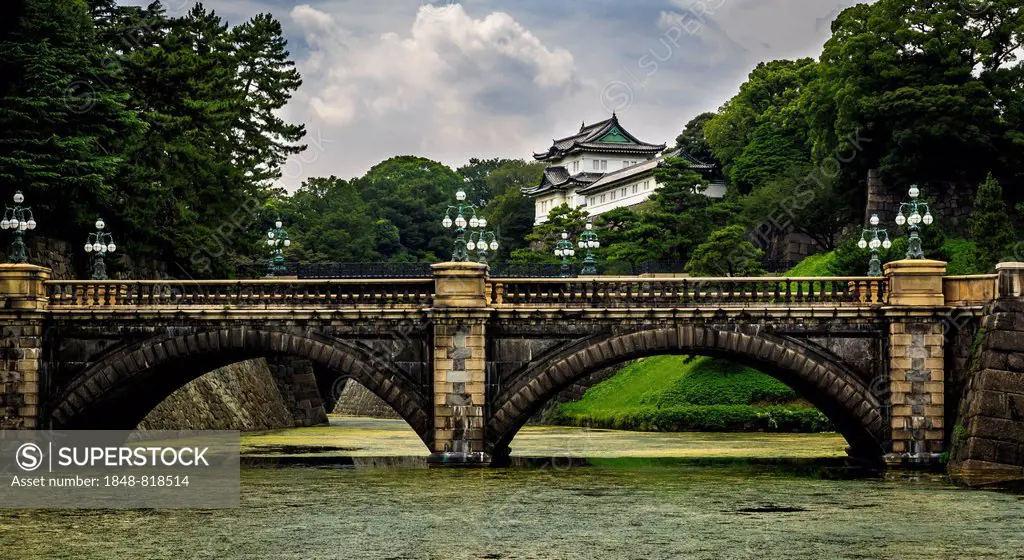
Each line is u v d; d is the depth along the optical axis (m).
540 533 38.56
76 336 56.50
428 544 36.75
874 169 103.00
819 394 57.50
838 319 55.25
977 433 52.41
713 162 145.38
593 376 106.94
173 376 61.28
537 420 107.69
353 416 128.88
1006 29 98.56
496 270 106.25
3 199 67.19
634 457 64.81
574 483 51.28
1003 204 86.81
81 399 56.19
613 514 42.31
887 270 55.69
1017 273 53.00
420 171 182.75
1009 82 98.19
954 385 54.97
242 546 36.56
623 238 112.88
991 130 97.62
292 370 101.62
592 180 160.25
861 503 44.88
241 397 90.00
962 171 100.88
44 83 67.00
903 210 101.50
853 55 101.31
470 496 47.19
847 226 110.81
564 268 80.12
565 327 55.66
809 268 102.50
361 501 45.84
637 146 167.88
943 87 96.38
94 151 72.50
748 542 36.88
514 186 182.88
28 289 55.81
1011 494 47.00
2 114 66.12
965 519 41.09
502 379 55.72
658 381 97.69
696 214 110.25
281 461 63.22
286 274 92.00
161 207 83.12
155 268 85.94
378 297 56.31
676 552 35.38
